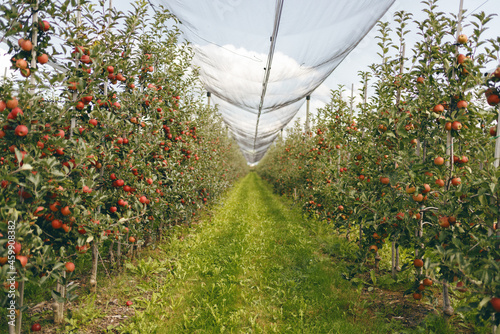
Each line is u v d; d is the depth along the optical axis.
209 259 5.43
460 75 3.15
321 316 3.62
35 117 2.48
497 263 2.23
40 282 2.50
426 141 3.77
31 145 2.44
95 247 3.76
